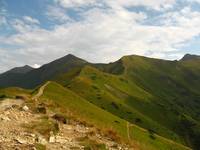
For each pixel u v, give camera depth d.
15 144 17.98
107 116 127.19
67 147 19.95
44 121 25.31
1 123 23.06
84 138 22.92
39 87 116.50
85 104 120.81
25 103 34.19
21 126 22.77
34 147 17.58
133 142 29.19
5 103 37.59
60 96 110.94
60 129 24.73
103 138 25.98
